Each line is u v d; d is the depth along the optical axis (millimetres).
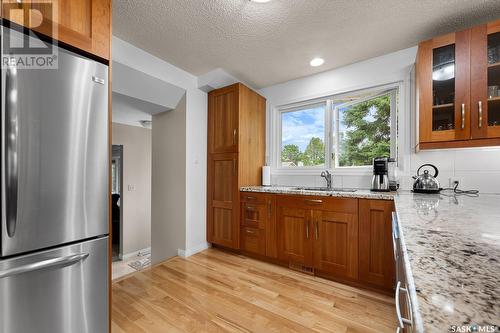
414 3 1585
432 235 641
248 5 1626
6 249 899
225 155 2809
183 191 2727
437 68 1758
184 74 2715
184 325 1473
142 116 3553
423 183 1918
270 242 2436
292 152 3139
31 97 967
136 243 4426
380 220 1840
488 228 717
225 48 2209
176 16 1751
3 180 897
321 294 1848
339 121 2793
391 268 1782
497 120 1564
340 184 2643
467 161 1942
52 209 1026
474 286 359
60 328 1051
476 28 1620
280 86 3102
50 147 1021
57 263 1007
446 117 1735
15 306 928
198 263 2477
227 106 2805
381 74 2350
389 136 2426
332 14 1710
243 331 1418
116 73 2111
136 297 1801
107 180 1237
